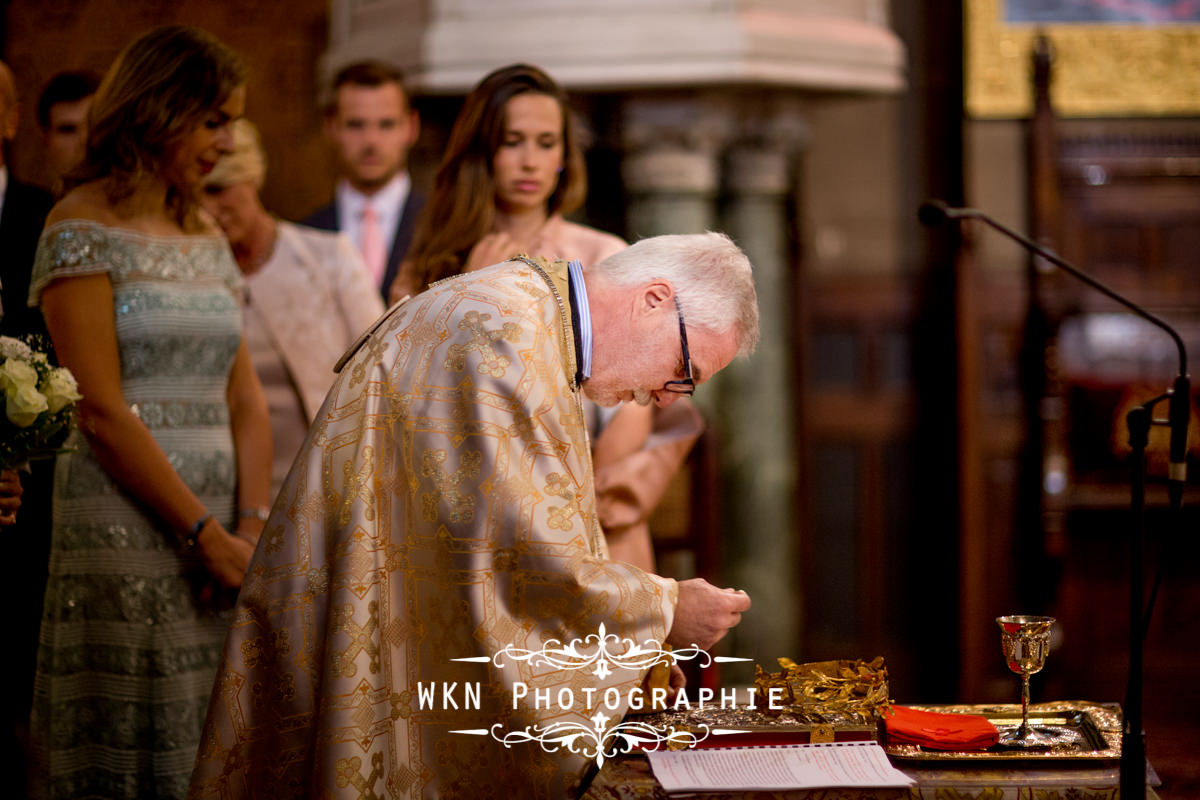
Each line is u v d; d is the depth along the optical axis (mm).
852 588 7867
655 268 2604
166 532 3305
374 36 7008
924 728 2609
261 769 2512
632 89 6906
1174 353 7340
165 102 3266
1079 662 7016
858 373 7867
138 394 3318
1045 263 7207
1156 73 7461
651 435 3779
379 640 2447
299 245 4301
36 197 3717
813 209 7824
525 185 3779
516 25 6738
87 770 3318
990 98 7543
